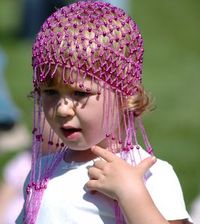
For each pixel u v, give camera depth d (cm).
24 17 4244
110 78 782
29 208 819
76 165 820
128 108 801
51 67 773
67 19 791
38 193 819
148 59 3638
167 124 2733
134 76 804
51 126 789
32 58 809
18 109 2808
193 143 2544
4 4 4981
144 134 823
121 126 813
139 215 753
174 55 3725
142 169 780
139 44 812
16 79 3284
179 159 2397
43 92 788
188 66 3512
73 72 767
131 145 807
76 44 771
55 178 823
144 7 4506
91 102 775
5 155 2400
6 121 2459
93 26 784
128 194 761
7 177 1783
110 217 788
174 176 808
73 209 794
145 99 814
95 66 773
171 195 788
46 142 950
